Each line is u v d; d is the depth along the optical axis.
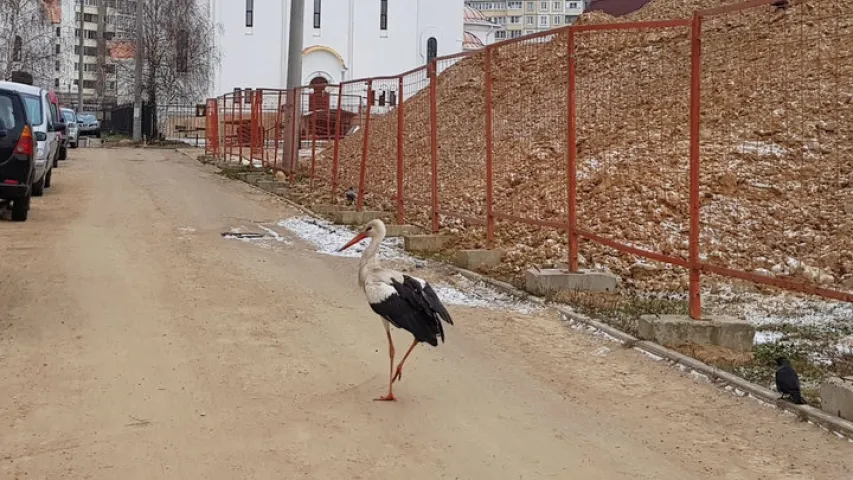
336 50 61.34
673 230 12.24
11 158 14.28
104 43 77.62
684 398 6.82
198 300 9.55
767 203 12.64
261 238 14.37
